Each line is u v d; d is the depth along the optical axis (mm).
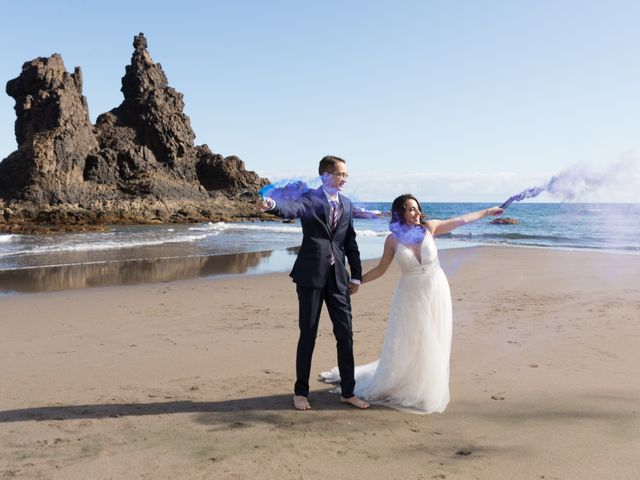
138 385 4539
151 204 61594
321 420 3742
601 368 4926
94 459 3074
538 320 7133
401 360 4051
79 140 60188
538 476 2844
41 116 59750
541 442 3291
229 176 75000
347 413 3893
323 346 5922
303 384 4117
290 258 17031
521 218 56656
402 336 4070
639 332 6336
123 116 72188
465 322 7059
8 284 11117
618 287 10023
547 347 5723
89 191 60250
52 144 57312
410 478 2832
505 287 10172
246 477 2850
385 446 3270
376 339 6258
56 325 7027
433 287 4020
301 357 4105
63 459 3076
